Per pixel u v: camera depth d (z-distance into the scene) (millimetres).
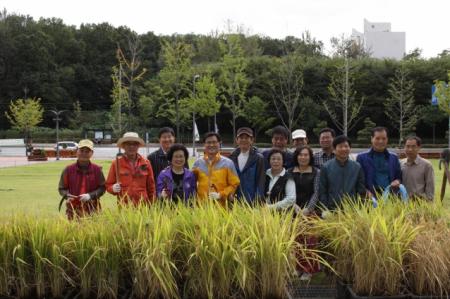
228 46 45719
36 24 72938
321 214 5207
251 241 3842
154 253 3715
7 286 4070
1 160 31656
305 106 48156
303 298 4289
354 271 4125
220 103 41406
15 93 64562
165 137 6367
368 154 5984
